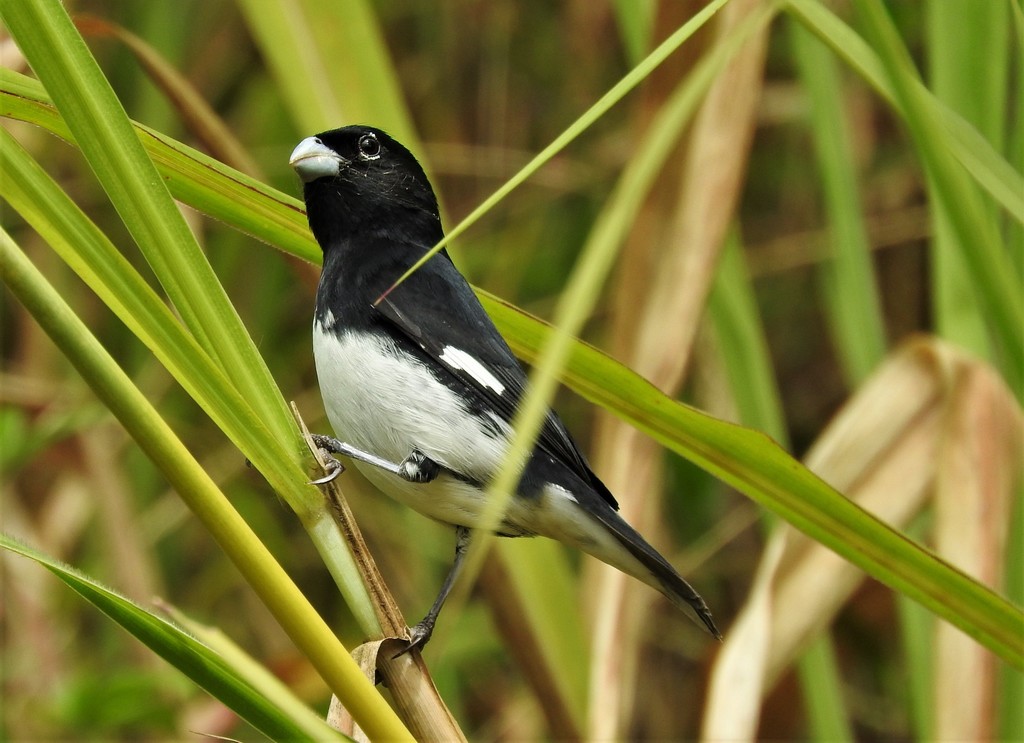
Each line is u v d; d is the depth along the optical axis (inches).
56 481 474.0
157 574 450.9
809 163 510.0
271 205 213.9
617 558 276.7
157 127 458.6
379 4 530.0
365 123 303.9
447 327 278.8
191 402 480.7
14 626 434.9
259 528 476.7
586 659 307.6
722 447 198.7
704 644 474.0
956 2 271.7
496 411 274.7
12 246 133.3
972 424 271.1
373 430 277.0
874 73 180.4
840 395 519.5
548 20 536.7
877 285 496.4
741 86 292.7
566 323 133.6
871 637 486.0
